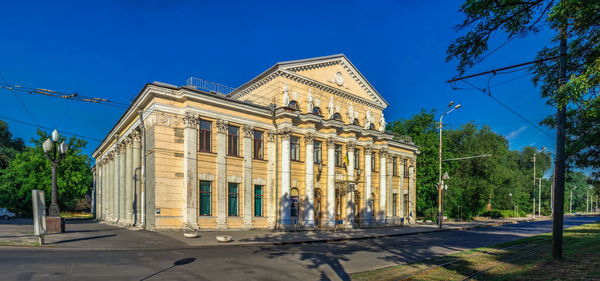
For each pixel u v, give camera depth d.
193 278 10.48
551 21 8.27
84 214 53.81
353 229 32.69
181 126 24.91
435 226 40.47
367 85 39.53
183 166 24.56
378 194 38.34
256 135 29.30
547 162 83.44
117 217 33.00
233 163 27.05
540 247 19.38
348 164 34.59
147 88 24.19
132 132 28.80
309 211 30.55
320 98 34.72
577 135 21.05
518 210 80.12
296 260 14.43
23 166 47.16
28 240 16.23
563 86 7.85
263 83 33.25
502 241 24.58
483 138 56.00
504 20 8.34
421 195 51.03
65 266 11.24
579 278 10.23
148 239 19.12
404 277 11.30
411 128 53.44
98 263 12.01
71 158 49.62
